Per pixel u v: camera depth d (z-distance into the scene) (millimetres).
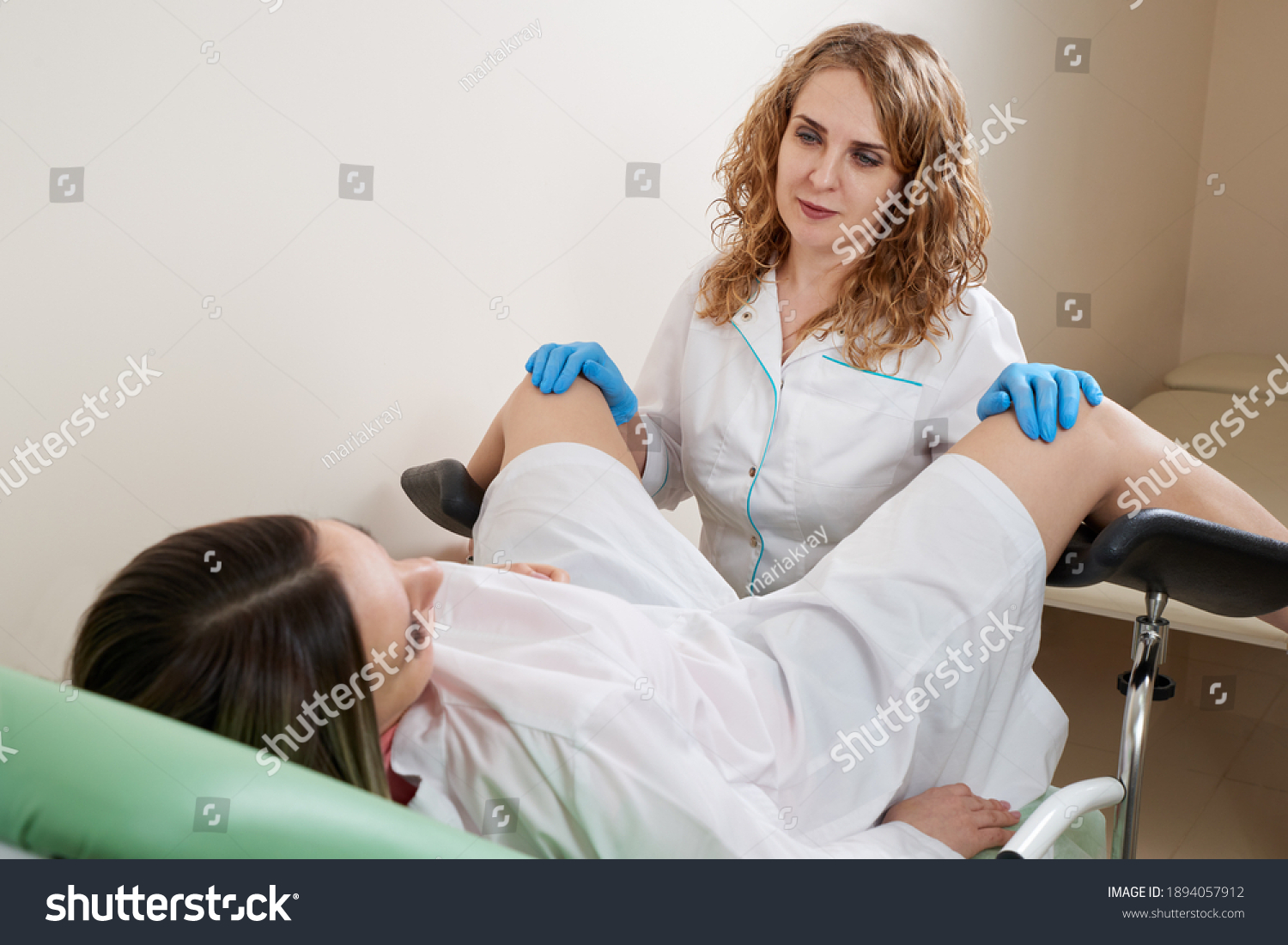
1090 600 1795
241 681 689
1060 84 2355
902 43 1313
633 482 1166
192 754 620
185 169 1092
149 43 1045
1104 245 2613
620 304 1668
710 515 1538
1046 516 1072
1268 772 1792
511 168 1451
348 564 738
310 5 1177
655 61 1617
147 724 632
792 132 1326
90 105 1008
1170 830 1597
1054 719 1119
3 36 938
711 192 1762
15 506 996
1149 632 1142
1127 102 2551
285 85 1168
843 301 1381
